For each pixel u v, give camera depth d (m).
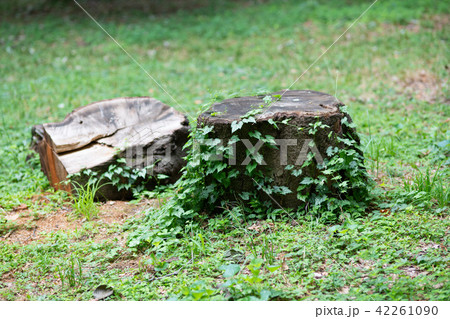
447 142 5.77
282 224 4.39
